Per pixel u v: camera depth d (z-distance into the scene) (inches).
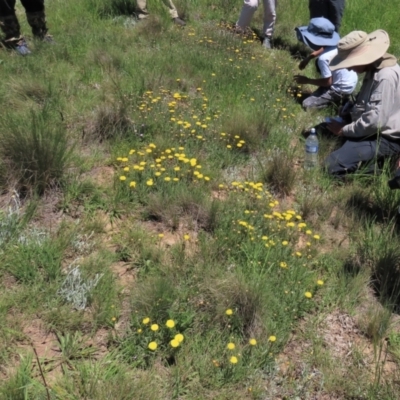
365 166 180.2
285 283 129.3
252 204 156.7
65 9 307.9
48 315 116.1
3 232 135.4
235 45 281.1
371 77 177.6
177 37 283.3
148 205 152.2
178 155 164.6
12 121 172.9
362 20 349.7
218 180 170.6
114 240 141.2
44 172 150.9
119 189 154.8
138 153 168.2
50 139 160.4
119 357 109.7
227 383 107.0
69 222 145.9
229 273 130.0
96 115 187.6
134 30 286.5
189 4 341.7
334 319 126.0
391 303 130.1
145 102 203.0
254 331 117.5
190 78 236.8
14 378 100.6
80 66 237.6
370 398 106.7
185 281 127.8
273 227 147.3
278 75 253.6
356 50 173.8
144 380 103.8
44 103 199.3
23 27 286.2
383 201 165.2
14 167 152.6
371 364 115.6
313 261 140.2
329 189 173.9
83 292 121.5
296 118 218.8
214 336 115.7
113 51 249.4
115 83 213.2
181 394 104.6
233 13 343.9
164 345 111.6
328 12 279.6
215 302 121.4
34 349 103.7
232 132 192.7
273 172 173.6
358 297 131.9
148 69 237.9
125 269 133.3
